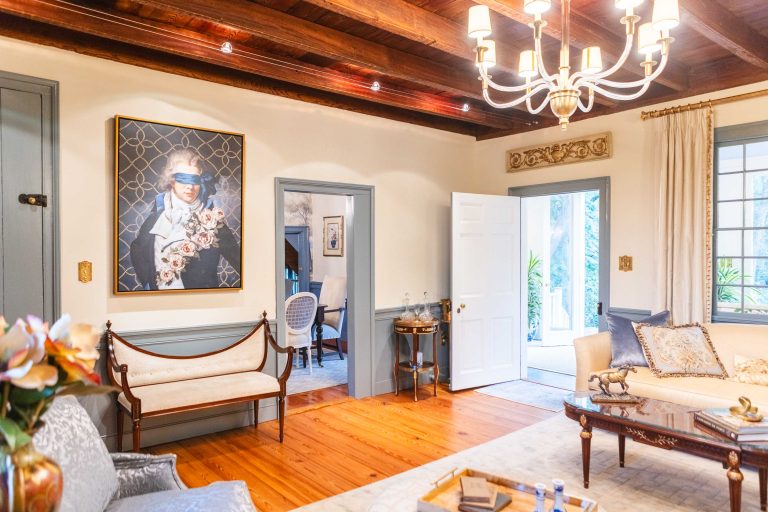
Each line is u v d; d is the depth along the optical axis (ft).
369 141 16.19
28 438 3.54
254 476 10.34
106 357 11.42
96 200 11.34
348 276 16.06
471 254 16.94
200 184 12.67
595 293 25.57
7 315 10.32
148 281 11.91
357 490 9.66
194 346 12.62
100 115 11.38
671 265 14.05
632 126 15.23
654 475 10.14
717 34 10.05
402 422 13.62
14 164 10.39
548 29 9.65
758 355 11.80
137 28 10.46
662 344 12.30
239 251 13.30
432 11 10.11
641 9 10.06
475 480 6.72
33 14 9.26
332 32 11.09
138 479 6.44
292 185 14.39
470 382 16.88
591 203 25.52
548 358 21.71
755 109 13.00
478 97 14.49
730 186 13.66
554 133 17.13
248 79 13.50
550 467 10.57
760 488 8.75
